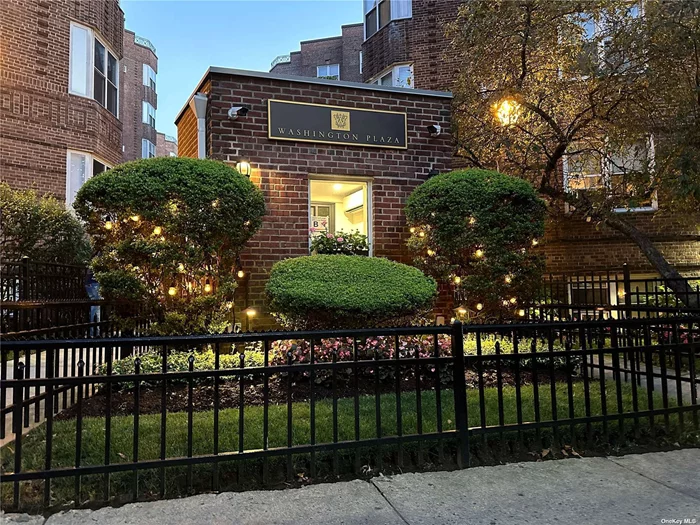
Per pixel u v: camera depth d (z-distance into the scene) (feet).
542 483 10.13
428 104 27.07
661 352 12.79
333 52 102.78
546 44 32.81
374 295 18.11
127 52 94.32
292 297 17.80
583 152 34.94
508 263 22.21
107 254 18.56
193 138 26.37
